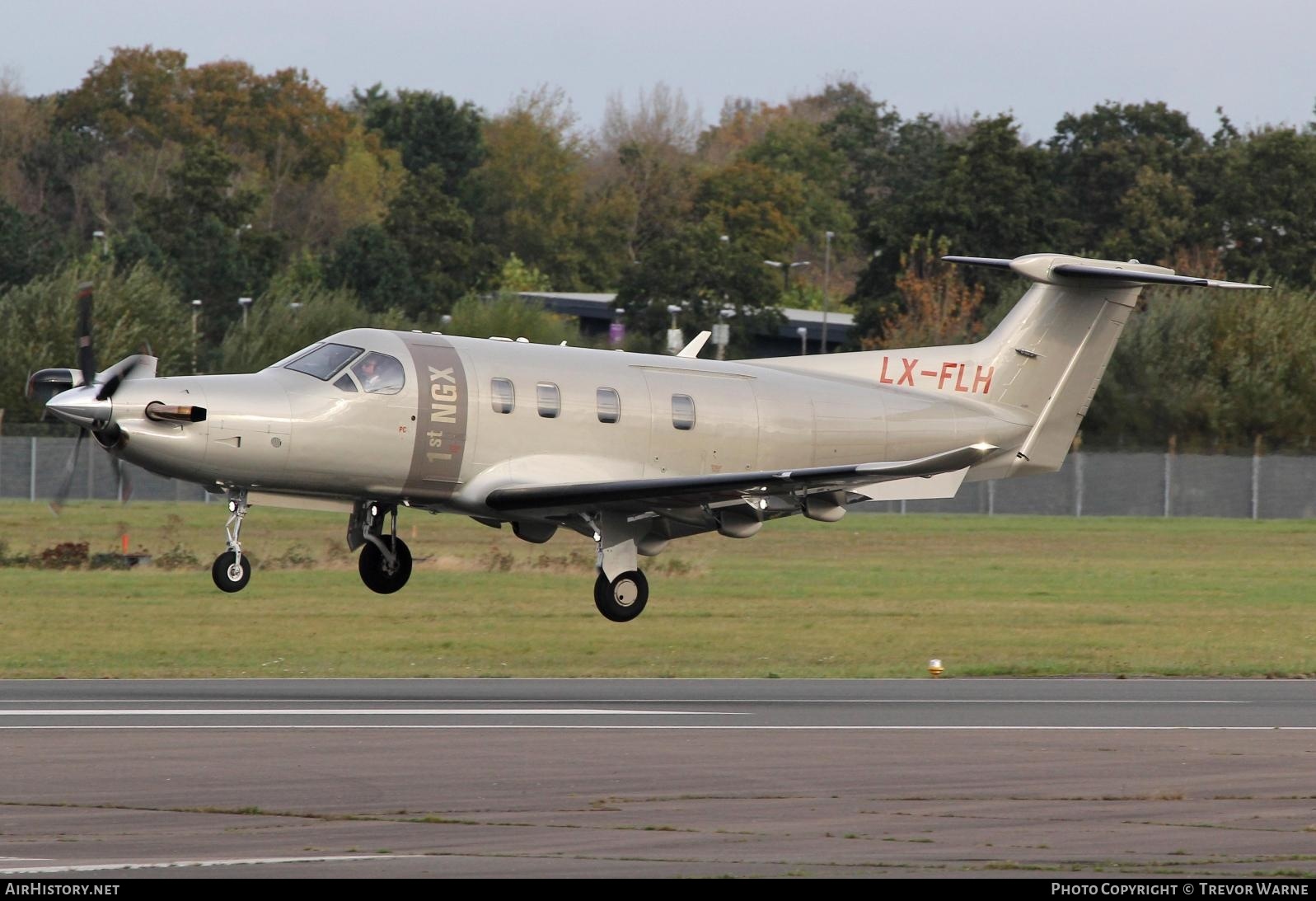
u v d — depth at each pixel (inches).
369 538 3511.3
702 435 3599.9
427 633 3757.4
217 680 2908.5
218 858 1518.2
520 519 3538.4
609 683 2947.8
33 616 3951.8
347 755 2039.9
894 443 3823.8
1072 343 4013.3
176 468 3193.9
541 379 3452.3
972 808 1775.3
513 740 2178.9
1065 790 1879.9
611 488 3314.5
